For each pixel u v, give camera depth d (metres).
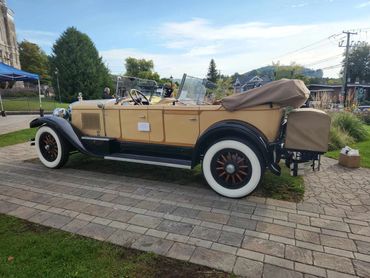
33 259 2.16
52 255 2.20
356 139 7.18
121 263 2.12
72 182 3.91
